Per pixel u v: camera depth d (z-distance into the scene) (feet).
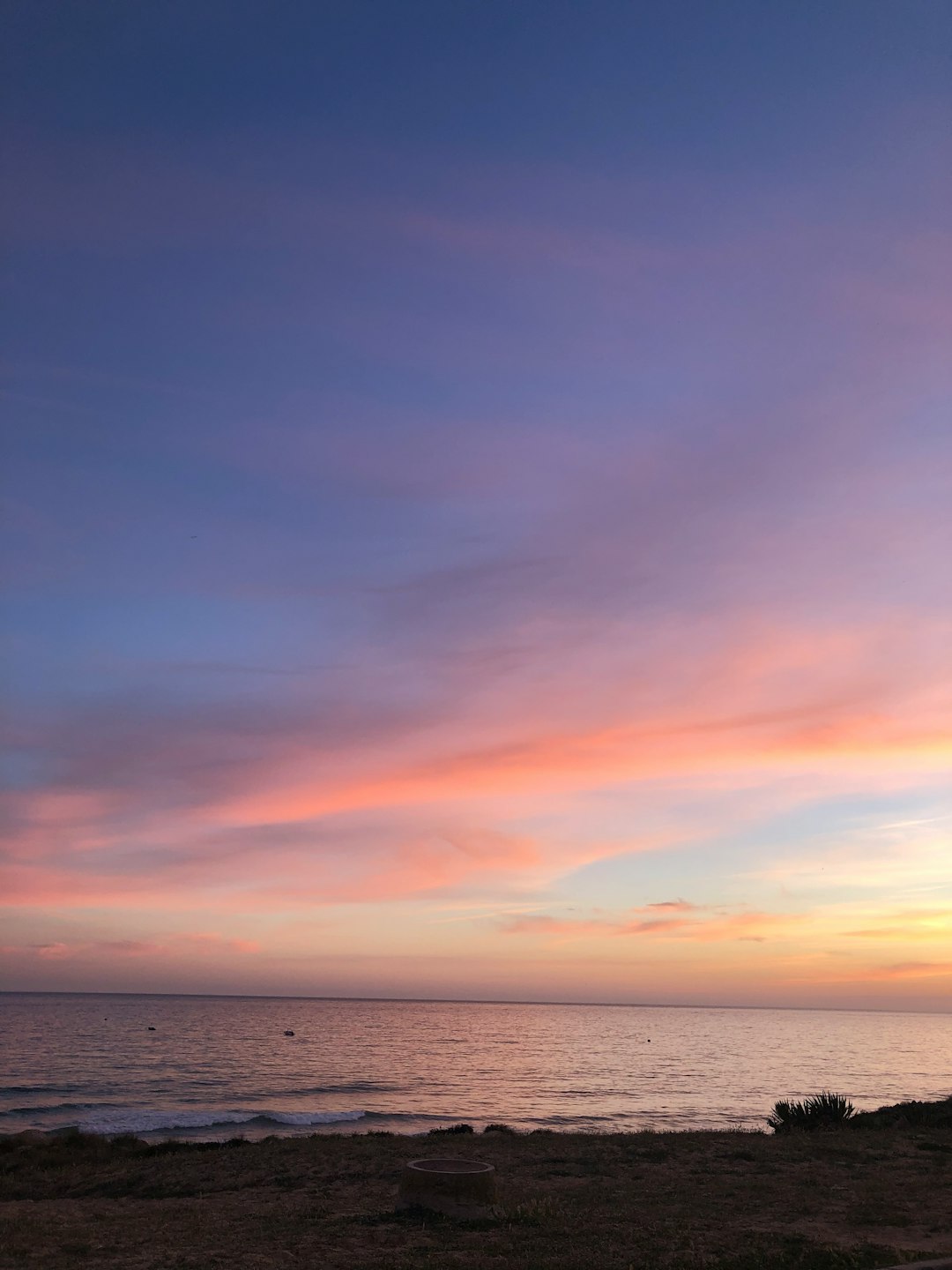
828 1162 58.90
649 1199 45.55
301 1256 33.27
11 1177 66.95
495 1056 357.41
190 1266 31.76
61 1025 483.92
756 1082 263.08
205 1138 129.90
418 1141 75.97
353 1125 150.41
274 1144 77.15
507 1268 30.50
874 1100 209.77
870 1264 29.76
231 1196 52.01
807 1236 35.78
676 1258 31.68
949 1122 81.46
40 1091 204.64
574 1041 491.72
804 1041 579.07
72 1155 79.46
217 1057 306.35
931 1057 446.60
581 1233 37.01
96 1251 34.99
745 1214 41.27
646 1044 473.26
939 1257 30.81
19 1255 34.24
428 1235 37.37
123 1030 455.63
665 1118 167.12
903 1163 57.67
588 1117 168.76
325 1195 50.47
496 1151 67.41
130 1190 57.41
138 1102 187.52
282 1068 275.18
